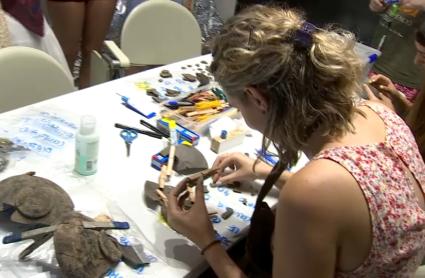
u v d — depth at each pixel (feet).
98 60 6.13
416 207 2.63
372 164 2.45
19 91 4.59
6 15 5.94
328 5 8.93
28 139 3.88
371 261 2.52
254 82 2.42
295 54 2.34
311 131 2.56
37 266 2.75
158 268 2.91
